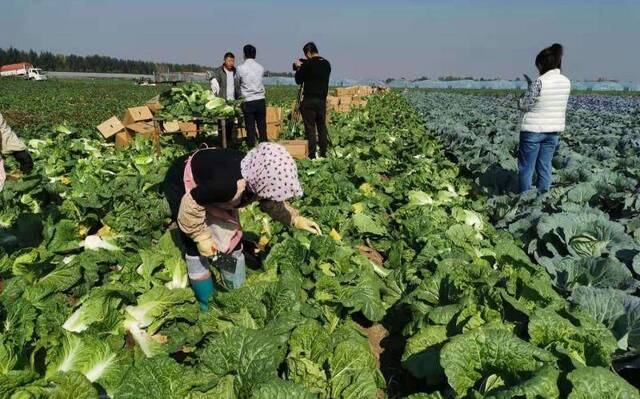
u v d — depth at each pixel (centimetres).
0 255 473
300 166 998
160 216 655
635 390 276
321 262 502
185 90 1226
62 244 542
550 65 796
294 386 273
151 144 1220
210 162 377
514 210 763
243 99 1171
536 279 419
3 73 12988
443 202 840
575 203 716
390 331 464
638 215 661
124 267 482
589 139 1446
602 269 481
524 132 824
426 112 2809
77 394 285
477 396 290
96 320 381
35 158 1064
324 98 1155
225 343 315
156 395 292
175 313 416
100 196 660
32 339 357
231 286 453
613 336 367
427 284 455
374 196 850
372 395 306
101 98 4144
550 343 339
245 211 642
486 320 382
